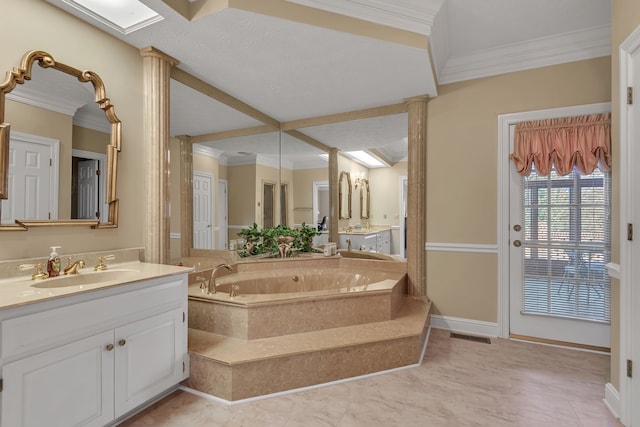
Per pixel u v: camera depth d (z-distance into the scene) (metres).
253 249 3.81
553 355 2.61
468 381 2.20
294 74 2.68
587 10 2.37
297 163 4.10
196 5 1.92
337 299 2.53
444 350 2.71
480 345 2.81
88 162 1.94
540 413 1.85
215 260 3.45
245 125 3.65
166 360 1.87
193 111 3.20
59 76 1.81
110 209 2.04
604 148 2.58
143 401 1.74
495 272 3.02
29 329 1.27
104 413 1.54
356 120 3.63
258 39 2.14
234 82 2.82
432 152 3.26
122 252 2.10
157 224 2.24
